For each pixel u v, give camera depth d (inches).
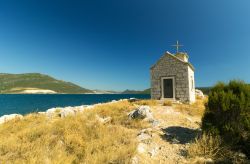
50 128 405.4
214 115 362.6
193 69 1122.7
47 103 2810.0
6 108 1855.3
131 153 286.5
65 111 642.8
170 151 317.4
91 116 536.4
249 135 315.9
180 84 981.2
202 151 302.7
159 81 1038.4
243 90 360.8
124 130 411.5
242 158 290.5
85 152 298.5
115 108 730.2
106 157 275.7
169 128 448.1
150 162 278.5
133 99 1093.8
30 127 458.6
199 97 1309.1
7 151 302.5
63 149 308.0
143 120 510.9
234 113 343.9
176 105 847.7
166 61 1027.9
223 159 285.9
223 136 335.0
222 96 353.1
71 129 394.0
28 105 2325.3
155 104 872.9
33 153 286.8
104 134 370.0
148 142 346.3
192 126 481.1
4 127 507.8
